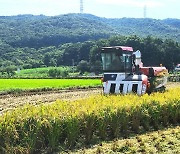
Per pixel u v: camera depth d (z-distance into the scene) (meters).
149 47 89.88
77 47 126.94
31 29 195.25
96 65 95.44
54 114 14.49
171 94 22.08
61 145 14.77
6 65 119.94
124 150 14.31
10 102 29.08
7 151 12.65
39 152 13.95
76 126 15.08
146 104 19.31
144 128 19.08
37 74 92.06
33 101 29.92
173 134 17.69
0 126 12.79
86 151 14.20
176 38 196.00
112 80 25.00
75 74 93.56
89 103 17.17
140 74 25.84
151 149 14.47
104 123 16.41
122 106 17.55
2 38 164.75
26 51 147.88
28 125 13.59
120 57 24.88
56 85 46.72
